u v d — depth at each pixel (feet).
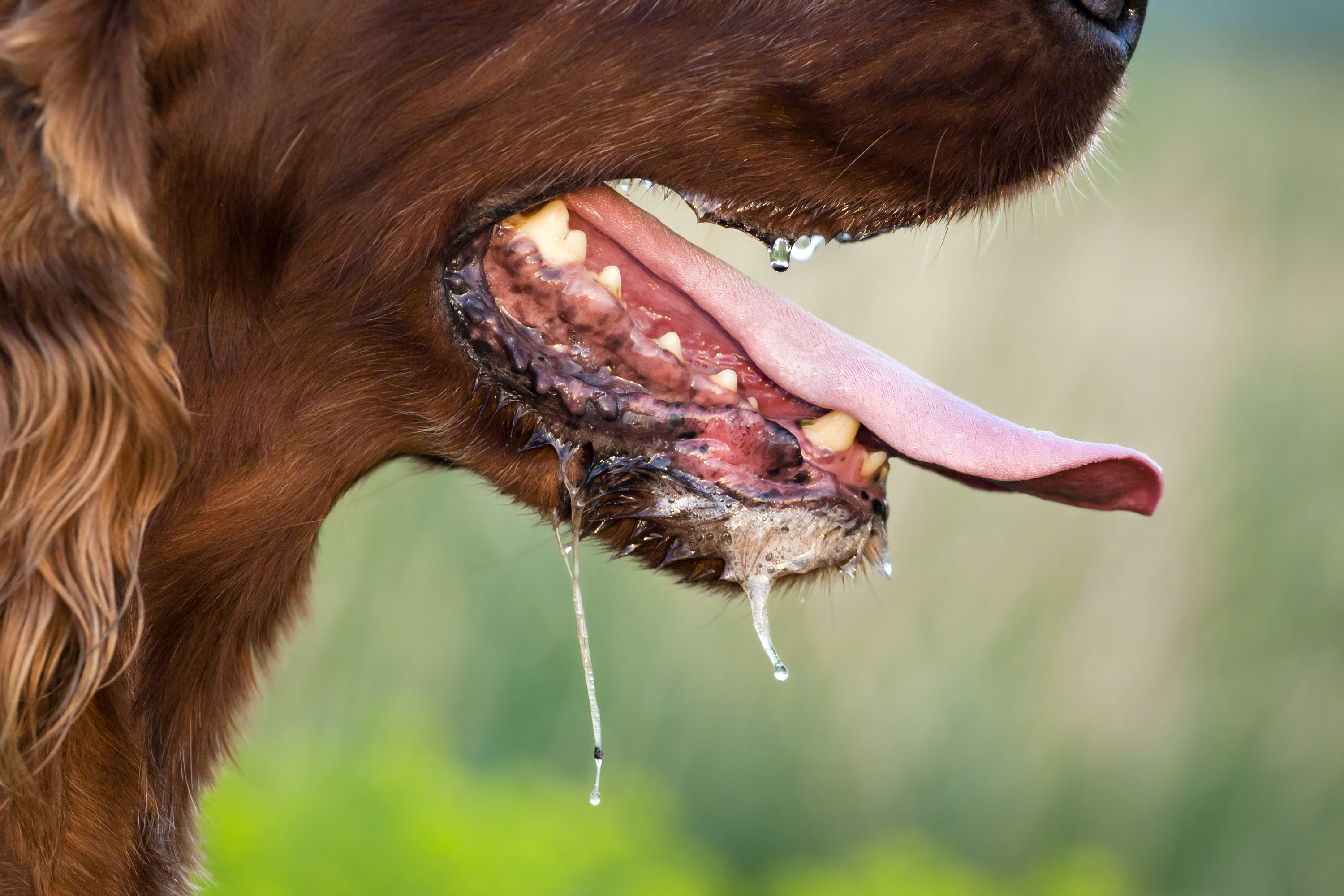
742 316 4.90
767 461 4.84
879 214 4.83
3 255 4.68
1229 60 15.51
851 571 4.87
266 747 7.29
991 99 4.80
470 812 6.39
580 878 6.13
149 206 4.70
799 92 4.79
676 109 4.79
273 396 4.80
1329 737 8.02
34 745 4.71
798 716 8.23
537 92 4.78
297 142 4.76
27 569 4.69
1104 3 4.83
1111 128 4.89
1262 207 10.10
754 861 7.91
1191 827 7.88
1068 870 7.08
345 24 4.75
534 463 4.84
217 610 4.84
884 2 4.79
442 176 4.78
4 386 4.69
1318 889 7.70
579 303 4.83
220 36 4.73
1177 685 8.19
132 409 4.69
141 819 4.82
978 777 8.05
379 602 8.20
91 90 4.67
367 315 4.80
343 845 5.82
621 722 8.15
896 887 6.71
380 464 4.86
